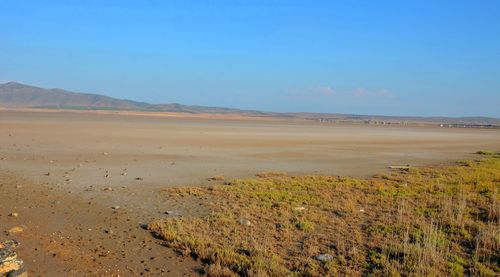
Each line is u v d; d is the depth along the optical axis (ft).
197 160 102.53
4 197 52.90
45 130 196.44
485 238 39.78
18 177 67.92
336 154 129.90
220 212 49.24
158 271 32.81
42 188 59.93
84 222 44.27
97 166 85.30
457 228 44.37
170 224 43.70
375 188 66.18
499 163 111.14
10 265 28.12
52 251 35.45
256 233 41.81
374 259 35.40
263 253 36.09
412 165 106.93
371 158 121.49
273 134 233.96
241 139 182.09
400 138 238.27
